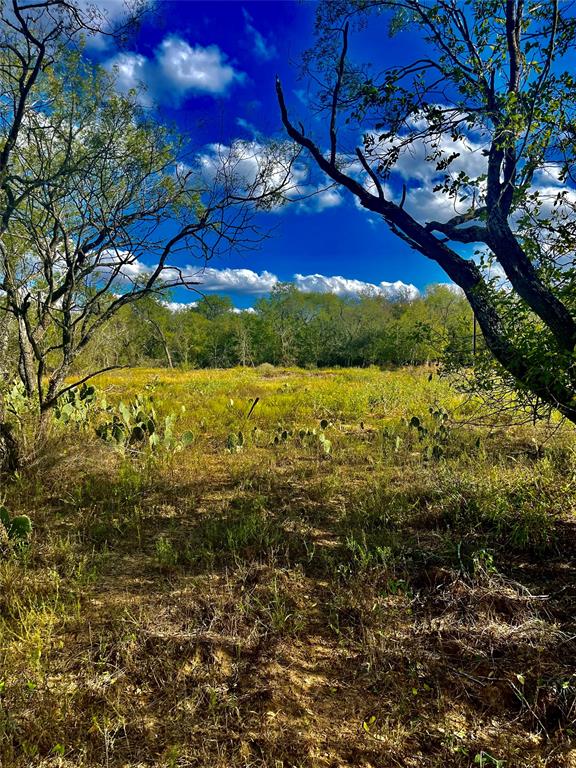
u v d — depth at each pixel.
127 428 6.20
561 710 2.00
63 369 5.59
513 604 2.69
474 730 1.95
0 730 1.86
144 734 1.91
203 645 2.42
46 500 4.43
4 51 4.73
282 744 1.86
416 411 9.13
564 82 2.94
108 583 3.05
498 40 3.43
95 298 5.27
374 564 3.23
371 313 46.38
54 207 5.17
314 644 2.49
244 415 8.98
